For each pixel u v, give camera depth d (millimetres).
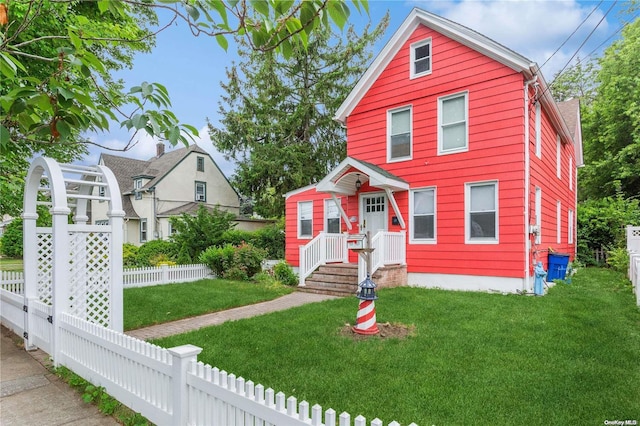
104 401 3648
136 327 6438
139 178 24312
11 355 5133
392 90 11273
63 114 2475
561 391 3578
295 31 2322
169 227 23016
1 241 24906
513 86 9086
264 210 21172
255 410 2357
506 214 9117
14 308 6250
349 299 8391
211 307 7809
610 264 13922
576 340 5062
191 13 2117
